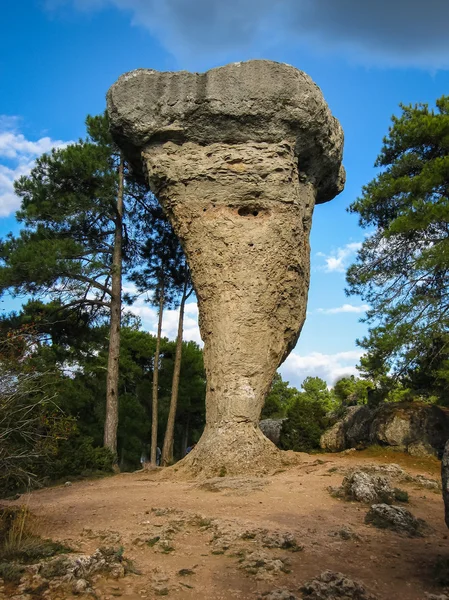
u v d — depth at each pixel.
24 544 6.23
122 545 6.57
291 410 21.41
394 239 20.31
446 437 16.92
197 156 15.62
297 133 15.66
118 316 22.00
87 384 28.44
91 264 21.19
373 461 15.14
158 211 26.03
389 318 18.45
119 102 15.86
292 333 15.86
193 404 37.25
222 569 5.74
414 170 20.78
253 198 15.36
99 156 22.89
